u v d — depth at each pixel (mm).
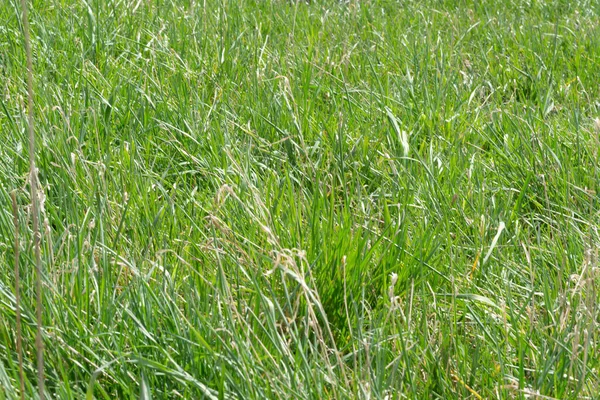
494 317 2848
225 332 2500
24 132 3822
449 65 5508
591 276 2689
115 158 3781
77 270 2689
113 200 3330
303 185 3830
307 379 2338
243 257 2934
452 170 3908
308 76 4863
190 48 5438
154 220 3088
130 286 2668
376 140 4238
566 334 2629
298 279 2428
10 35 5262
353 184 3854
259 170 3982
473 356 2623
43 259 2814
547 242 3451
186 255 2998
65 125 3838
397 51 5938
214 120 4203
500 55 6000
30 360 2467
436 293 3006
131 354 2387
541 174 3879
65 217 3197
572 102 4984
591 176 3920
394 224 3369
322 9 7109
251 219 3170
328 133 4238
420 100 5000
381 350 2531
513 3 7750
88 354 2475
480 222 3359
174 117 4281
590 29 6723
